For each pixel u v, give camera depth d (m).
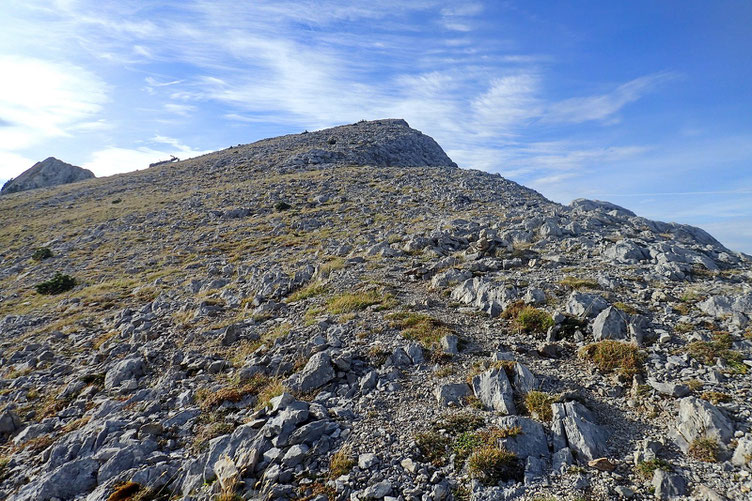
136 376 14.05
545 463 8.01
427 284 19.72
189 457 9.17
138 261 36.81
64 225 54.50
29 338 20.33
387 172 64.19
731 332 12.04
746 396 9.08
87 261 38.72
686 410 8.67
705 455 7.70
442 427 9.16
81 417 11.83
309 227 39.94
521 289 16.73
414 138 109.44
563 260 20.25
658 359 11.02
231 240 39.38
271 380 12.22
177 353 14.95
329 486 7.71
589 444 8.23
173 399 11.92
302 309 18.06
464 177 58.12
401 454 8.40
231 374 13.07
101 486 8.42
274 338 15.05
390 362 12.31
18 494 8.53
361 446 8.73
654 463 7.65
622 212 35.50
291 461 8.35
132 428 10.46
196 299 22.62
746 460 7.31
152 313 21.36
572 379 10.89
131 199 66.69
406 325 14.64
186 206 55.44
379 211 42.44
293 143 98.12
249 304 20.30
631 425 9.00
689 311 13.62
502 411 9.55
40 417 12.19
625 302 14.71
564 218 29.28
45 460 9.80
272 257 31.52
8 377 15.54
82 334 19.91
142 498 7.98
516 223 28.98
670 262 18.41
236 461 8.49
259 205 51.19
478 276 19.16
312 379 11.62
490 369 10.91
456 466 8.03
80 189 82.75
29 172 121.88
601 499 7.02
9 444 11.01
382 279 20.64
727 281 16.58
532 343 13.07
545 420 9.19
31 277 36.25
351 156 82.50
